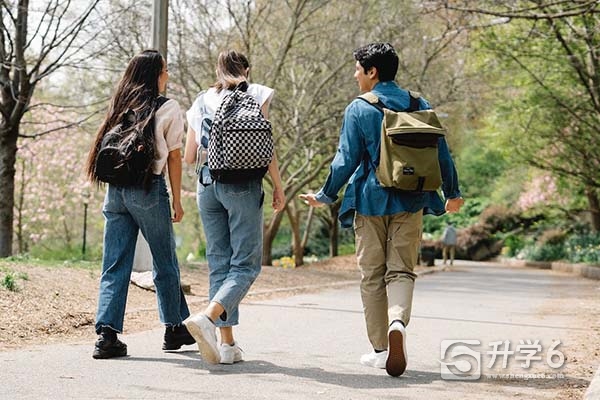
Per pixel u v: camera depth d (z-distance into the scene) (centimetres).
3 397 823
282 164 3662
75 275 1834
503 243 8650
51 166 4825
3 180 2861
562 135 4694
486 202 9350
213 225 1071
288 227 6981
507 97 4891
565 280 4138
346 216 1048
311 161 4238
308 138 3772
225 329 1076
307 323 1597
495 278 4238
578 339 1456
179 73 3209
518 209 8575
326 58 3600
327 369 1052
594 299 2566
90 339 1276
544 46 4088
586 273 4638
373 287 1048
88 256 4312
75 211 5100
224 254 1076
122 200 1095
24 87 2762
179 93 3281
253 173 1022
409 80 3794
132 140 1067
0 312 1350
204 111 1068
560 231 7450
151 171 1090
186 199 4891
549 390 955
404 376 1016
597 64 4031
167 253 1120
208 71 3294
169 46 3222
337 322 1631
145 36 2902
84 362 1045
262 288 2464
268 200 4478
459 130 5234
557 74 4466
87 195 4794
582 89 4506
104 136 1100
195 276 2377
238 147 1007
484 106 4919
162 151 1091
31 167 4862
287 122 3697
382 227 1027
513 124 5072
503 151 5312
